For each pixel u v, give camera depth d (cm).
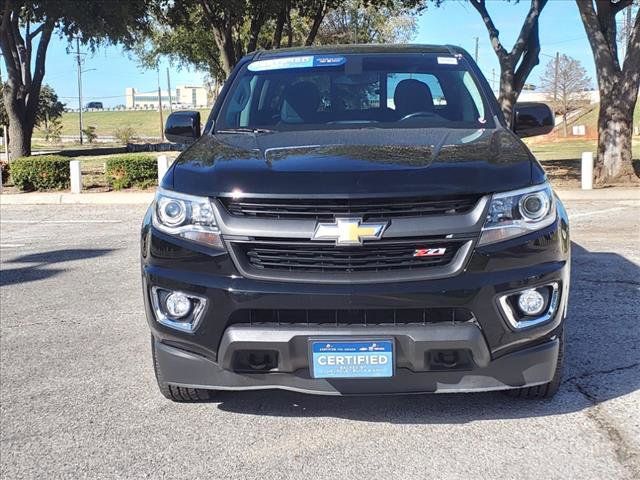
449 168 340
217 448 361
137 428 387
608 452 342
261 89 495
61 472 344
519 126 475
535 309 338
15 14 2608
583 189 1407
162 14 2527
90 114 14200
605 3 1490
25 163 1647
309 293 325
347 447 357
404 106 472
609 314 559
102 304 650
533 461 336
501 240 333
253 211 338
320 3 2305
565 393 409
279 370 338
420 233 325
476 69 500
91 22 2356
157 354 368
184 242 348
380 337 326
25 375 473
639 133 6081
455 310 329
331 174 337
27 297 684
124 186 1645
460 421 379
